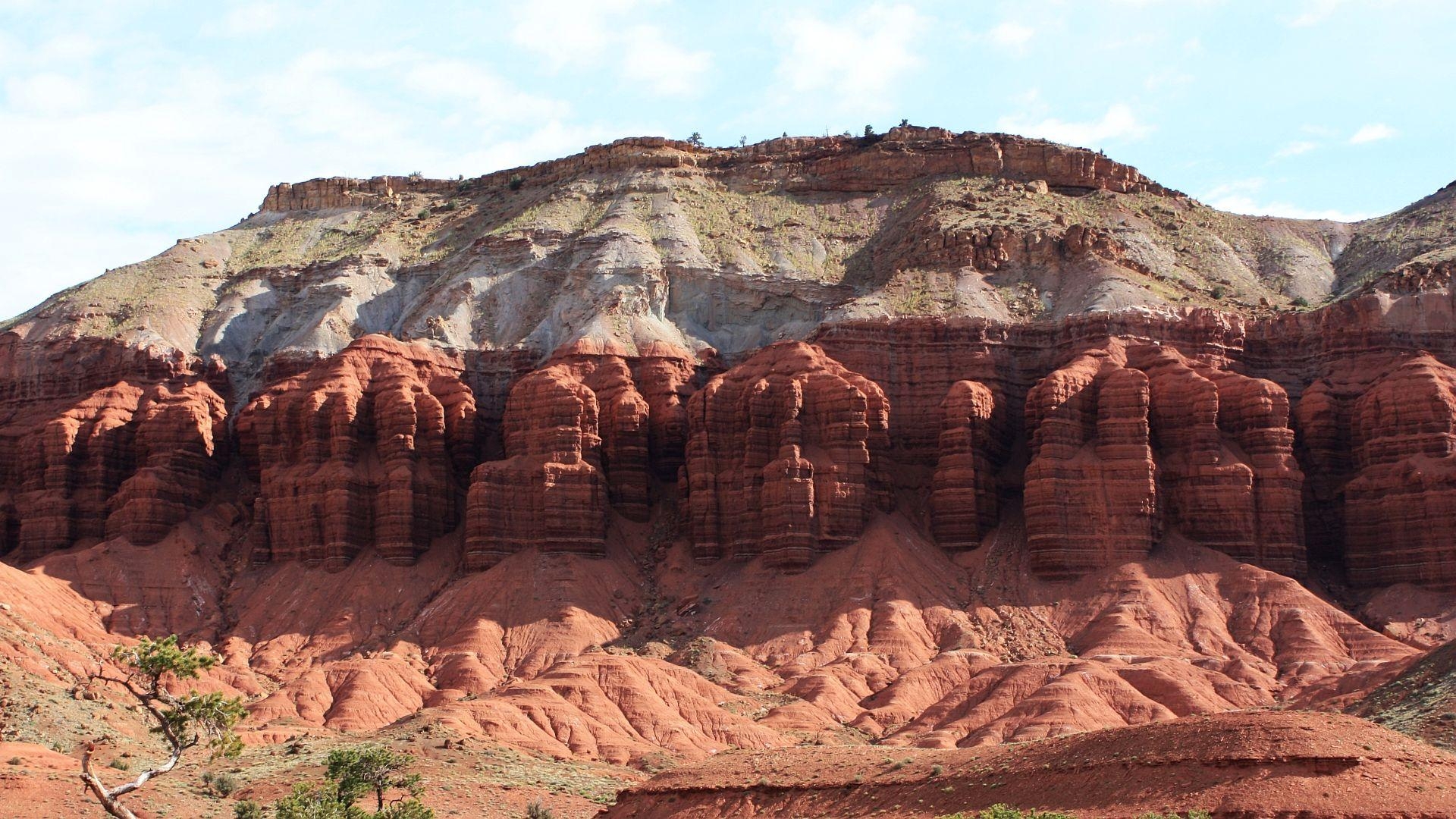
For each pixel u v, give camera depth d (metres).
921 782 103.06
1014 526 187.25
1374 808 86.31
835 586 178.75
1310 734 91.75
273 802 115.06
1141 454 181.38
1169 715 144.38
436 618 182.25
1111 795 93.31
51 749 120.69
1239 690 151.88
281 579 194.25
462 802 119.00
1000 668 155.88
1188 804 90.00
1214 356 197.50
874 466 190.12
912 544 184.00
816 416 190.12
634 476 199.38
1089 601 173.75
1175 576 175.62
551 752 139.25
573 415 196.25
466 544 192.12
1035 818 89.00
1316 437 190.50
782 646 171.62
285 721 152.62
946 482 187.62
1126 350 194.75
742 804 108.50
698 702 152.75
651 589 188.38
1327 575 184.38
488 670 170.12
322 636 183.00
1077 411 185.12
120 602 188.62
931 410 198.25
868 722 152.00
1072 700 142.88
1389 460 182.88
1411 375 185.62
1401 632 169.12
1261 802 88.12
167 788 115.50
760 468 190.38
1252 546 179.00
